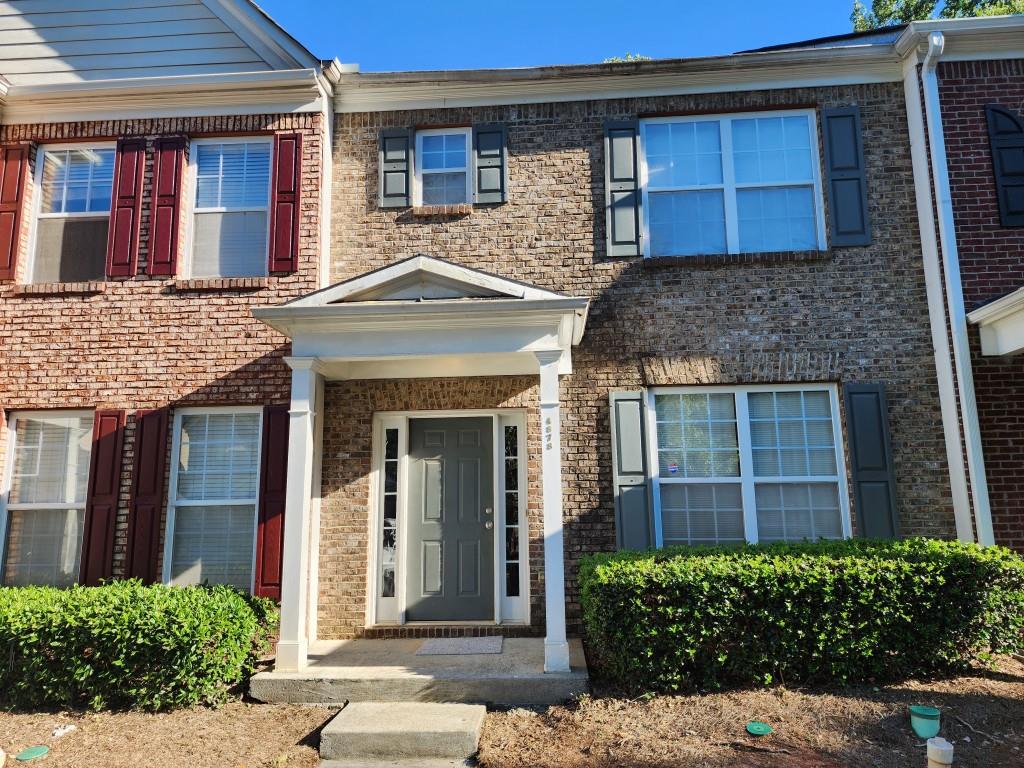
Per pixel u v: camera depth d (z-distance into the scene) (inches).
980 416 269.3
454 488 299.6
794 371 289.0
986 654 216.4
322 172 307.1
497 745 192.7
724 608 209.9
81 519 292.8
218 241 310.0
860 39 354.0
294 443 251.4
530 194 310.7
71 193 317.1
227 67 321.1
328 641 276.8
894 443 281.0
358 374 290.5
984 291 278.2
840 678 209.2
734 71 308.3
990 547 225.5
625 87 314.3
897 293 291.4
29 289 301.6
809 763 168.6
